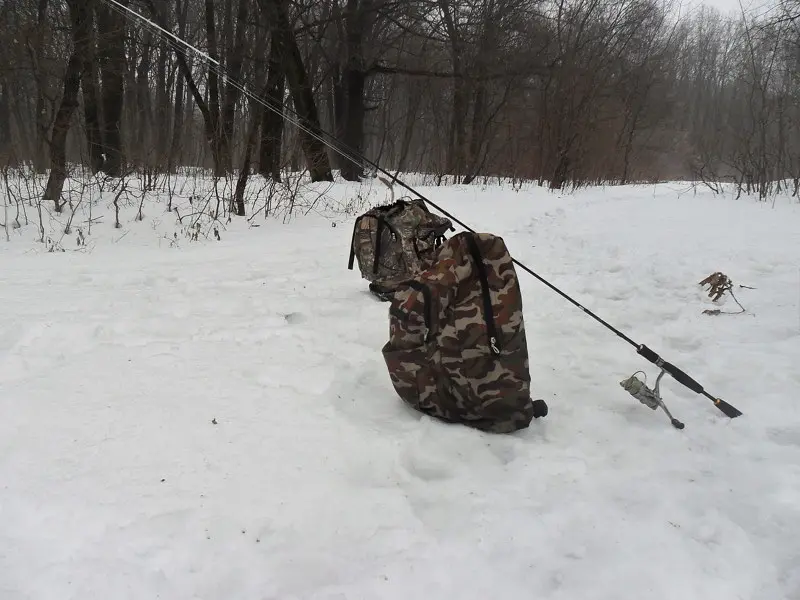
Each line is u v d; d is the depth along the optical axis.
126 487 2.38
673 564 2.04
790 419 3.11
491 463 2.73
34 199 9.75
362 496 2.41
